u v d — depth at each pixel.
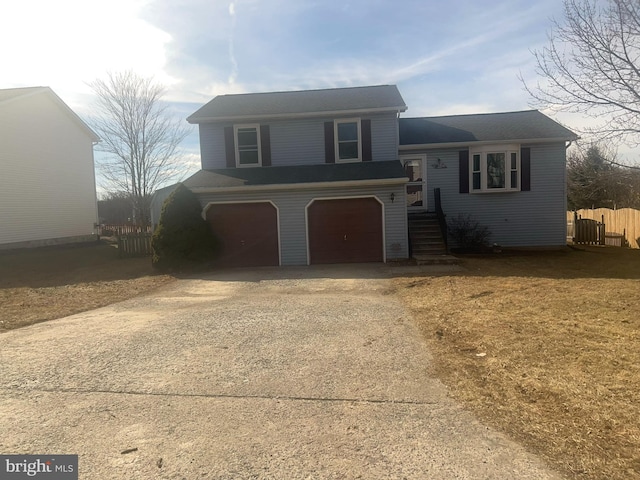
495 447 3.06
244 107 15.86
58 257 17.44
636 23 9.35
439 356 4.96
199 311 7.71
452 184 16.30
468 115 19.09
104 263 15.78
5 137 18.45
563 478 2.68
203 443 3.18
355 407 3.74
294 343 5.61
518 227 16.27
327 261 13.74
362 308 7.60
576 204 26.56
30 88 20.45
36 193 20.20
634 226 17.34
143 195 25.55
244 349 5.38
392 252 13.58
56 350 5.47
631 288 8.38
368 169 14.10
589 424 3.31
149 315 7.50
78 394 4.09
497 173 16.12
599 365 4.46
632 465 2.79
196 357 5.11
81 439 3.25
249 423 3.48
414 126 18.16
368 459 2.94
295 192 13.63
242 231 13.84
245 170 14.96
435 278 10.38
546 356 4.79
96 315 7.62
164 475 2.79
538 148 16.06
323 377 4.43
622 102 9.95
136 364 4.89
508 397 3.85
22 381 4.42
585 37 9.98
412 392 4.02
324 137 14.95
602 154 11.05
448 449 3.05
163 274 12.66
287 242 13.78
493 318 6.46
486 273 10.90
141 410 3.73
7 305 8.72
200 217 13.34
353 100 15.83
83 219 23.52
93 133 24.00
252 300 8.65
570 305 7.12
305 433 3.30
